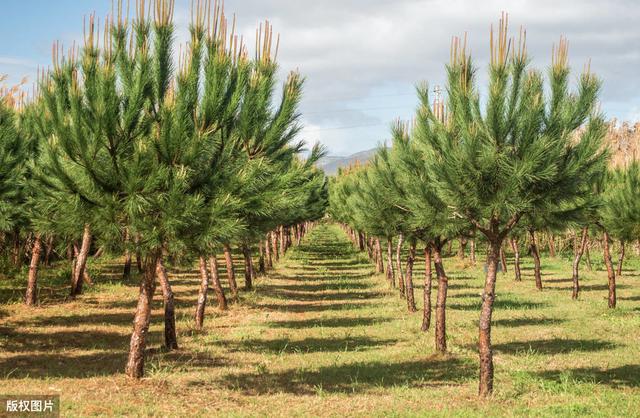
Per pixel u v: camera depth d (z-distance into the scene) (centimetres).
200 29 995
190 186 943
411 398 1026
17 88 1688
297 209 1920
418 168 1241
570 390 1088
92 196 918
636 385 1130
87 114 927
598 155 998
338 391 1074
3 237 2494
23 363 1217
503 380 1170
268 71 1096
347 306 2289
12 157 1323
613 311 2111
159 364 1223
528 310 2156
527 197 981
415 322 1905
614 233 2120
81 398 924
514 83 950
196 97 952
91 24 950
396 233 1694
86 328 1680
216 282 2130
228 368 1243
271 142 1105
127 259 2895
